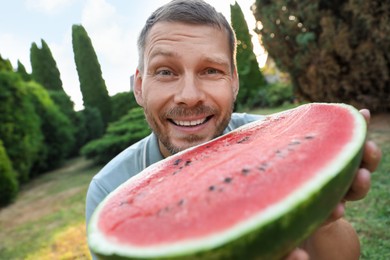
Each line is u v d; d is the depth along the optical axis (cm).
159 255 17
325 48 174
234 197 19
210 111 36
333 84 183
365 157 23
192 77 34
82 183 215
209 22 35
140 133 267
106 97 500
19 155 234
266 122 30
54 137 303
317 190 19
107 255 18
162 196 22
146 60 36
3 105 229
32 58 521
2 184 190
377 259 68
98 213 23
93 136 410
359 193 22
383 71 163
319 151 22
